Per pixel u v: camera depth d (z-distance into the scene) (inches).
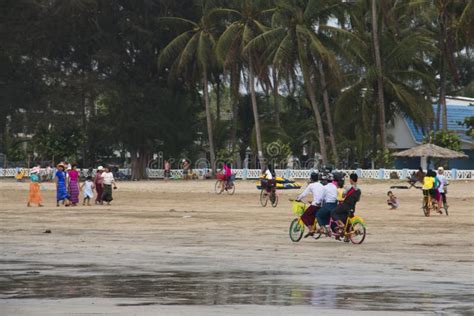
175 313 817.5
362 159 5064.0
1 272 1152.8
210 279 1088.2
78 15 5492.1
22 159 6181.1
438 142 4918.8
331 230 1626.5
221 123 5871.1
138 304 877.2
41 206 2901.1
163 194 3720.5
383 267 1236.5
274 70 4704.7
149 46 5506.9
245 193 3801.7
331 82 4859.7
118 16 5615.2
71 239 1680.6
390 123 5531.5
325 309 847.1
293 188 3902.6
